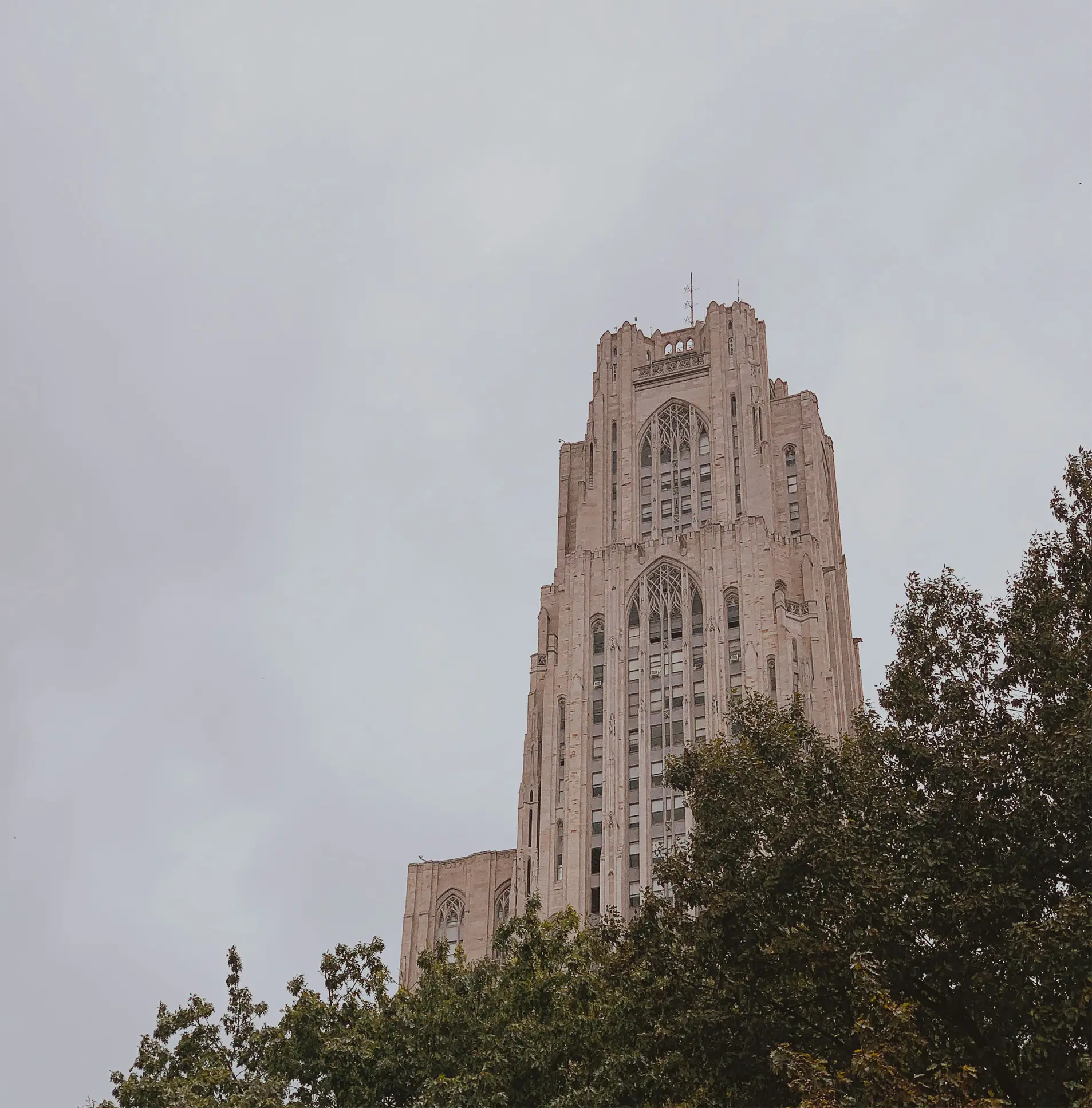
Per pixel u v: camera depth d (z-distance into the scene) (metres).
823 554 136.50
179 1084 54.28
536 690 133.75
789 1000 47.47
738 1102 46.41
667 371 145.88
